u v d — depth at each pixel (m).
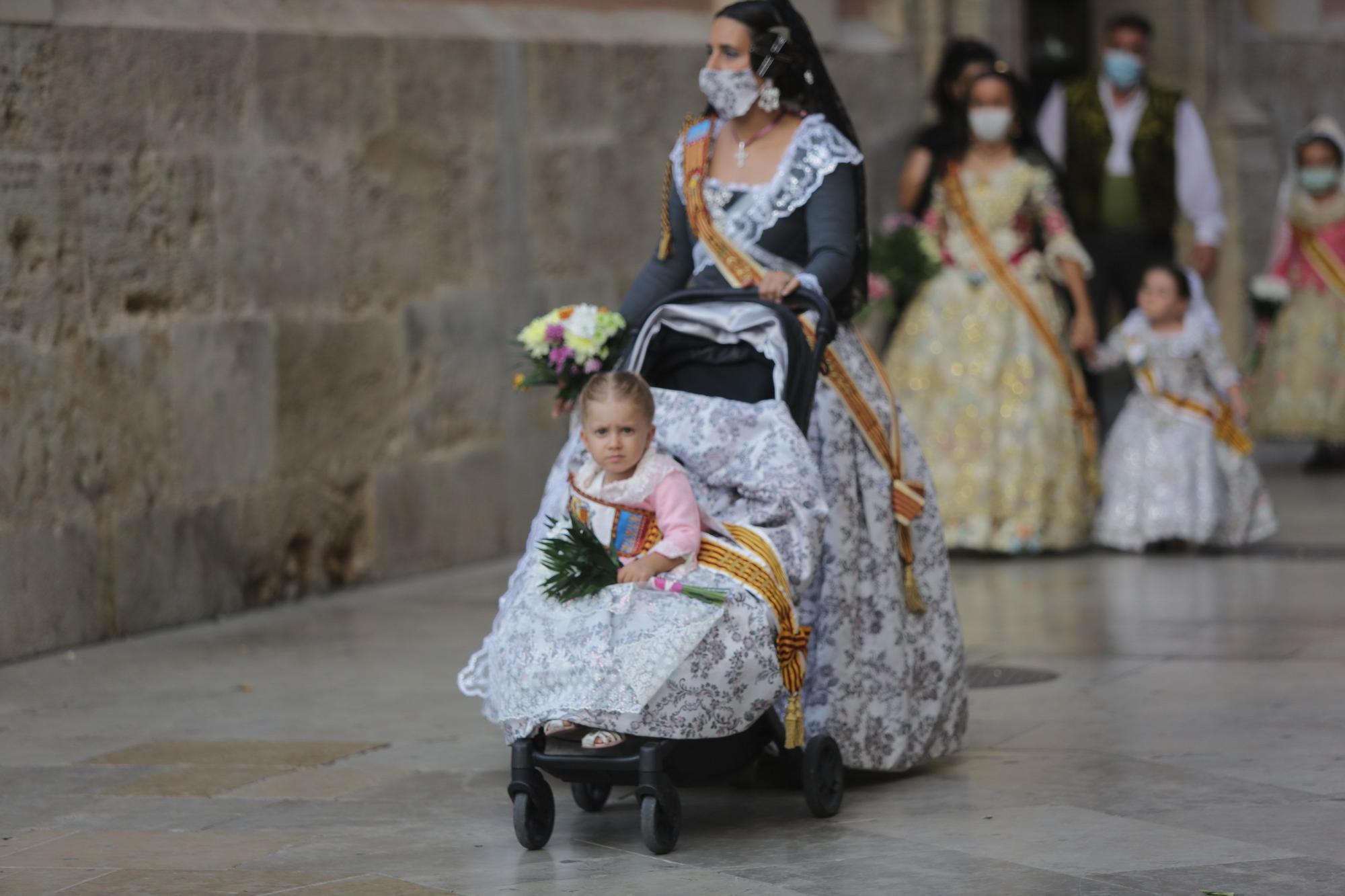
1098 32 30.62
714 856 9.27
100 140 15.31
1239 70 31.19
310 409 17.50
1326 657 13.83
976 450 19.02
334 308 17.70
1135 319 19.48
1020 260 19.22
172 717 12.75
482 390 19.56
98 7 15.47
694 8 22.78
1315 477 24.98
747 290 10.17
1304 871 8.72
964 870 8.88
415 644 15.27
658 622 9.03
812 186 10.55
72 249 15.07
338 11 18.00
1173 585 17.27
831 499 10.35
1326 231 25.11
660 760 9.13
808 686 10.30
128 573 15.62
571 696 9.05
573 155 20.55
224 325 16.52
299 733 12.18
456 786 10.78
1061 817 9.80
